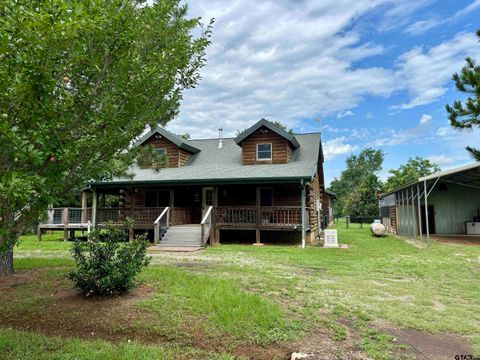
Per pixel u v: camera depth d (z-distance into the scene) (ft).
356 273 25.86
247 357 11.76
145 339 13.29
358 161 223.71
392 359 11.48
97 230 19.38
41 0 8.91
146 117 14.88
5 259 22.59
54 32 8.78
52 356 11.69
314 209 60.85
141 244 18.61
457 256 36.24
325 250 40.83
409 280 23.72
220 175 49.16
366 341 12.87
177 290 17.95
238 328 13.52
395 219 77.97
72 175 12.82
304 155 55.52
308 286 20.68
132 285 17.97
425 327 14.34
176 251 39.47
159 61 13.82
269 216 51.11
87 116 12.19
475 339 13.21
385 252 39.37
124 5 12.34
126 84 12.90
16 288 19.66
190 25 14.98
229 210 49.01
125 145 15.05
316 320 14.80
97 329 14.21
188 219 56.49
